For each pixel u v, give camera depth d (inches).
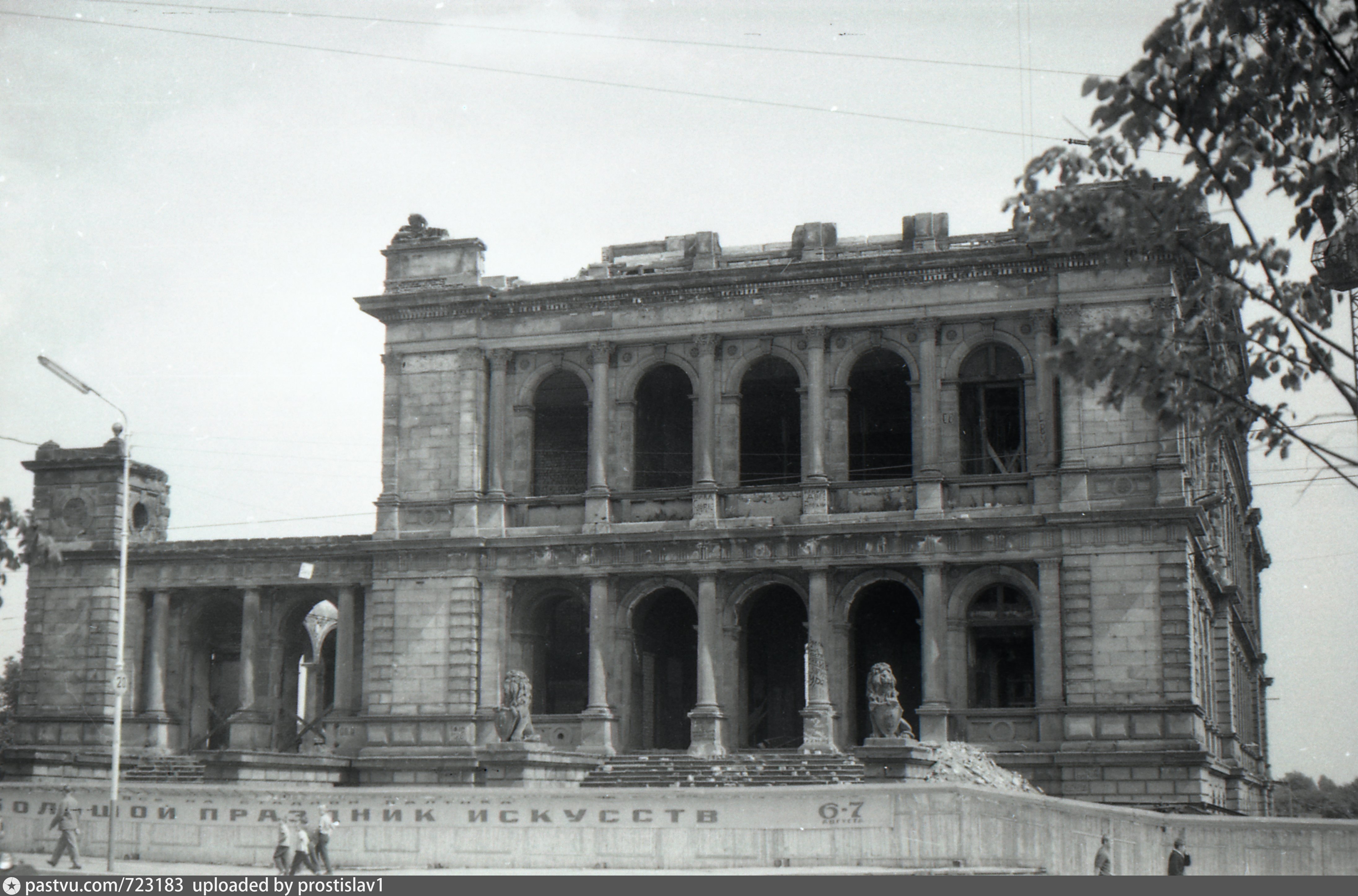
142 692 3745.1
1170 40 1096.8
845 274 3262.8
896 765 2564.0
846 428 3265.3
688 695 3683.6
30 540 1492.4
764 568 3221.0
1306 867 1963.6
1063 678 3014.3
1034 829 2102.6
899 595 3531.0
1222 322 1150.3
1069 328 3093.0
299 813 2300.7
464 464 3452.3
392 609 3447.3
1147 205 1114.1
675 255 3543.3
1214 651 3860.7
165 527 4005.9
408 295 3511.3
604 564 3316.9
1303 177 1107.3
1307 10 1077.1
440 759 3299.7
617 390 3415.4
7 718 4879.4
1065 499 3038.9
